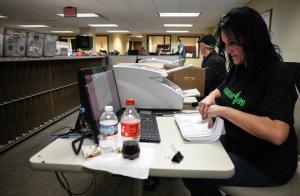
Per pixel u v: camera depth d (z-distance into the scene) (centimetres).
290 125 95
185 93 210
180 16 766
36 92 320
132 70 158
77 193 192
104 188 198
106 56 548
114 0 546
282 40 382
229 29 103
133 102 124
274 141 92
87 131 114
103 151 97
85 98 103
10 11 679
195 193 114
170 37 1347
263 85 105
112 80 149
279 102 94
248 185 106
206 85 268
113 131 109
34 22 907
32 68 308
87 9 652
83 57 432
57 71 371
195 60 1258
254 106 108
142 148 102
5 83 265
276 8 408
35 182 208
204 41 301
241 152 117
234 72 128
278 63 105
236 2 565
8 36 248
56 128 340
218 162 92
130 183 205
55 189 198
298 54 330
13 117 282
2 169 230
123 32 1295
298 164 123
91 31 1091
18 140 287
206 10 660
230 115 102
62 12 692
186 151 101
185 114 155
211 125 121
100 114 116
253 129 94
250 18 100
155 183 200
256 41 102
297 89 101
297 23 333
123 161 90
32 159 91
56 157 93
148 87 161
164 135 120
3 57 244
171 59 499
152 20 854
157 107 165
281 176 105
